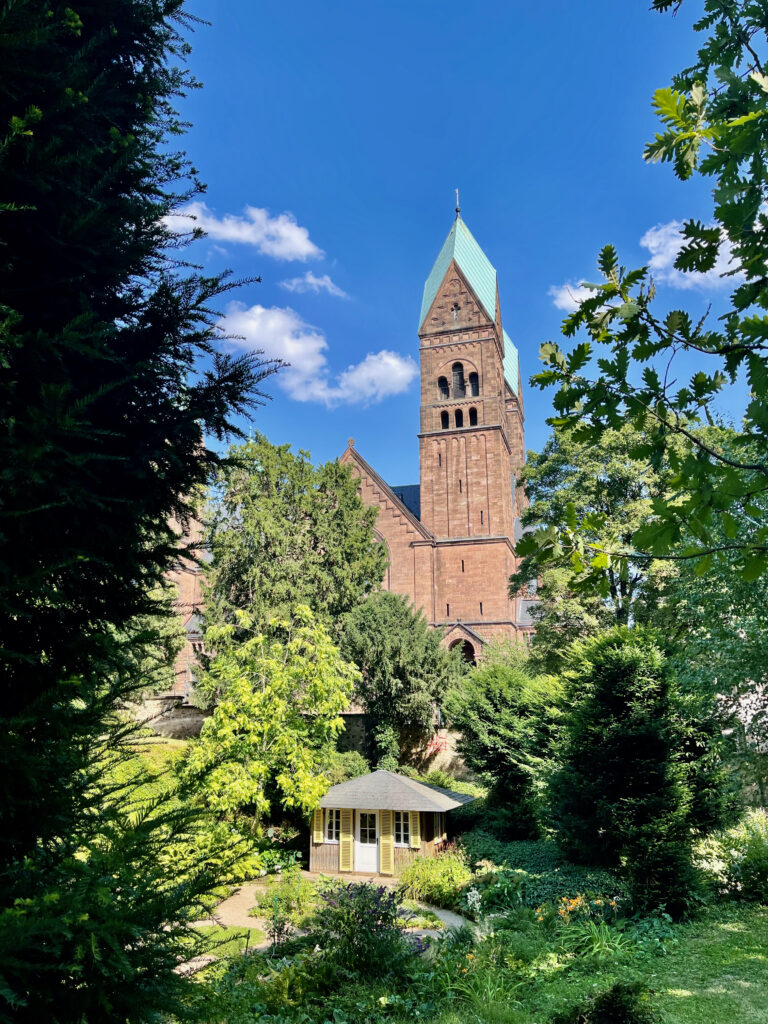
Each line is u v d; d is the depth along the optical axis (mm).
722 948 11656
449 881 18484
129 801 3670
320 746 22766
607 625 25438
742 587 12398
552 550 3641
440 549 47031
